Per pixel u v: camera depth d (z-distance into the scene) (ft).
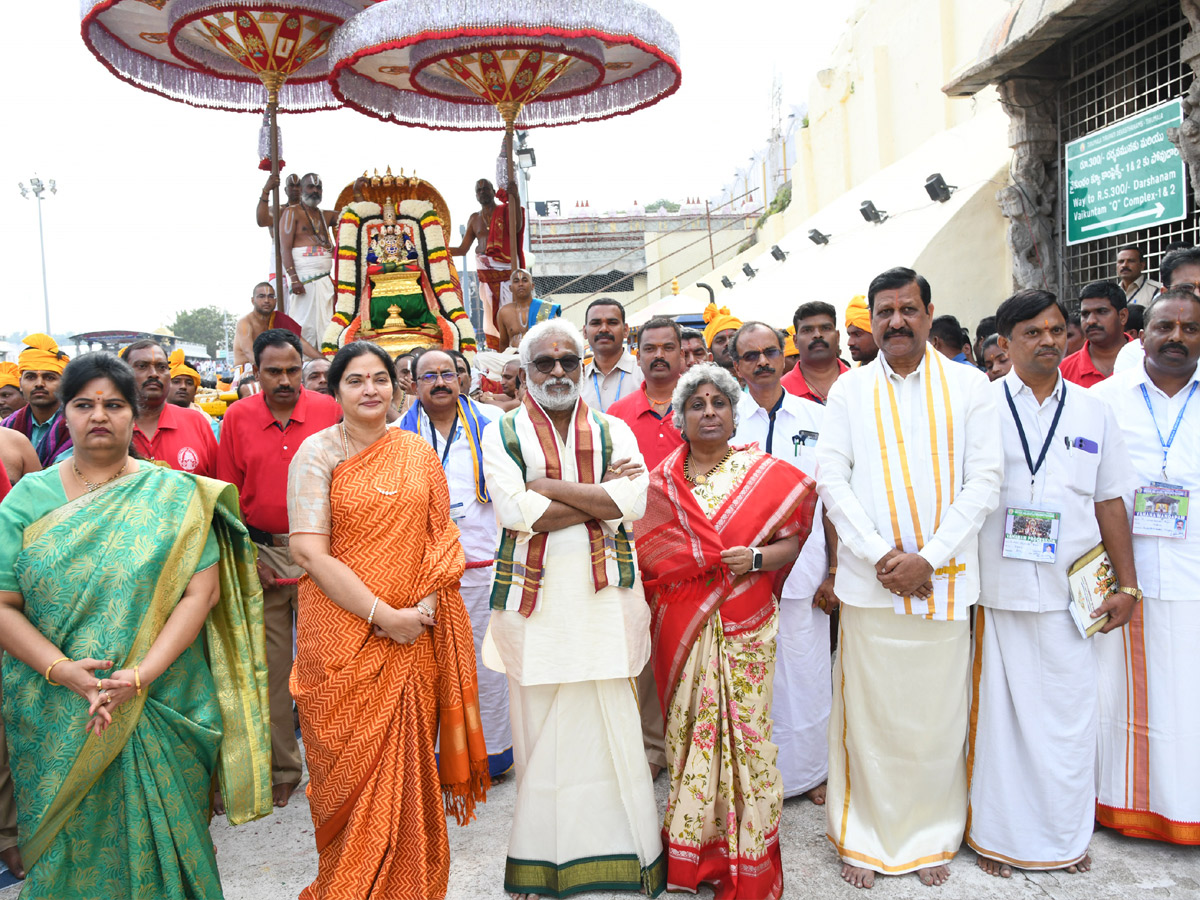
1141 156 26.68
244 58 26.71
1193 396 11.55
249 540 10.75
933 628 10.66
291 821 13.12
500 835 12.31
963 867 11.05
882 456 10.85
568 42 25.30
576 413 10.94
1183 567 11.14
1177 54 25.43
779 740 13.01
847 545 10.89
